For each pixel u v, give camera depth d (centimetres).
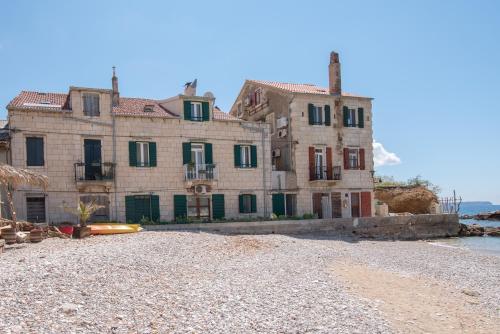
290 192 3719
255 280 1539
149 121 3241
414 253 2670
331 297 1374
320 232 3512
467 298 1520
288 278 1609
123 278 1377
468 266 2238
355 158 4034
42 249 1816
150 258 1722
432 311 1330
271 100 4084
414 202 5481
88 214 2431
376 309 1293
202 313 1131
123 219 3109
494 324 1246
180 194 3300
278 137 3944
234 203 3484
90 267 1449
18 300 1066
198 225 3097
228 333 1016
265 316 1147
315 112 3891
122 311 1084
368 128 4094
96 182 3005
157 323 1033
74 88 3008
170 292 1284
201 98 3412
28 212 2880
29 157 2888
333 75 4019
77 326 962
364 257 2347
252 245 2403
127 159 3155
